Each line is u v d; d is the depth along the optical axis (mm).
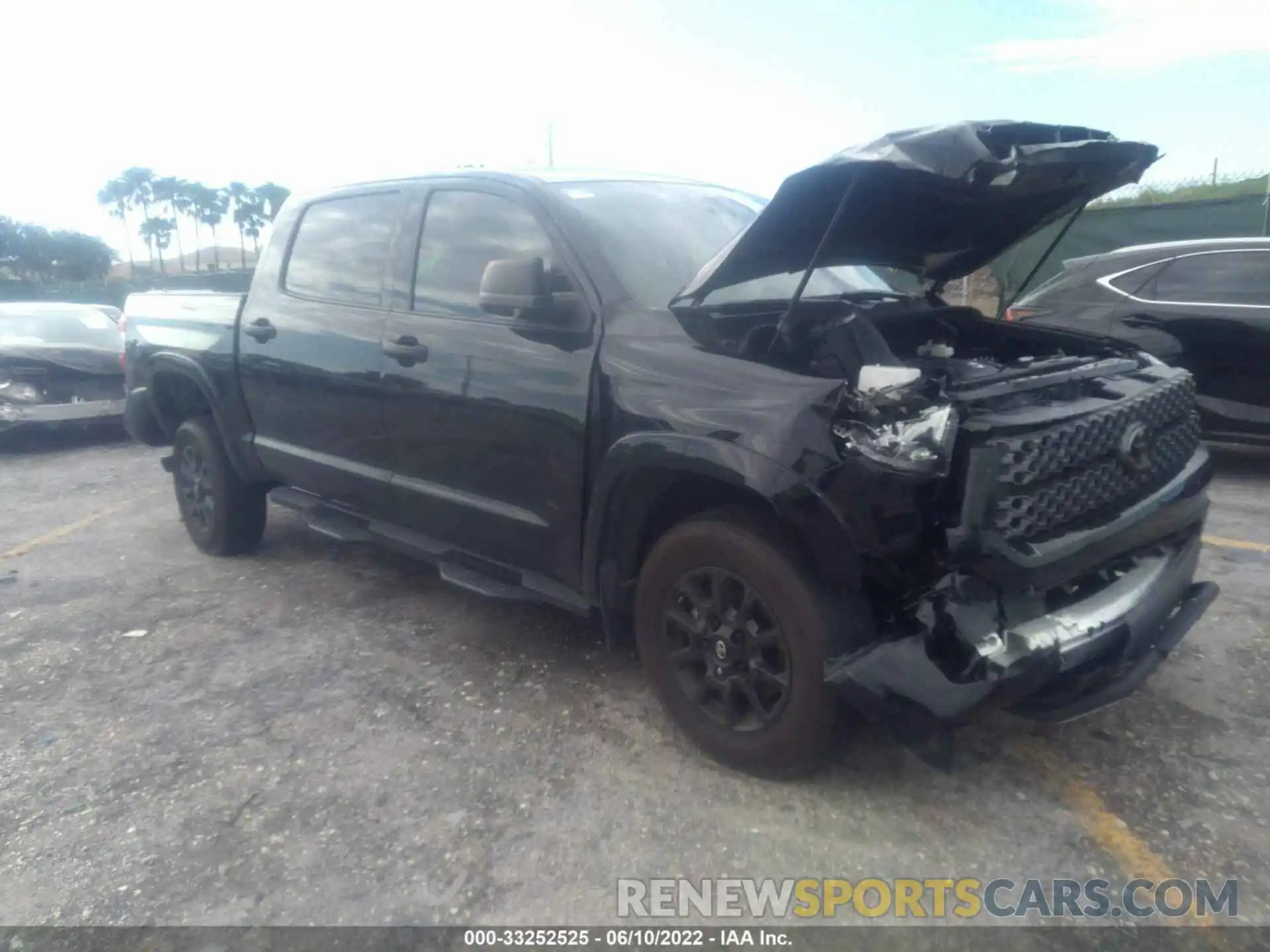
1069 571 2842
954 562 2668
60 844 3023
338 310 4496
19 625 4867
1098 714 3543
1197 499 3404
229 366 5141
